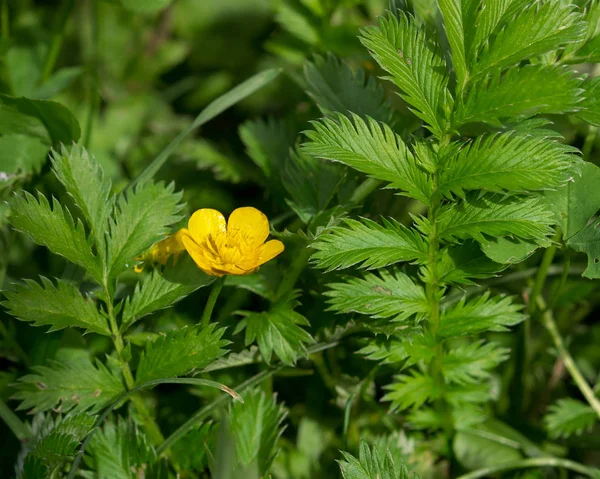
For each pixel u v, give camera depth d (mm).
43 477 436
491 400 502
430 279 449
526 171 436
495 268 448
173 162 553
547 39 436
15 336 490
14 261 516
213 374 478
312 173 480
